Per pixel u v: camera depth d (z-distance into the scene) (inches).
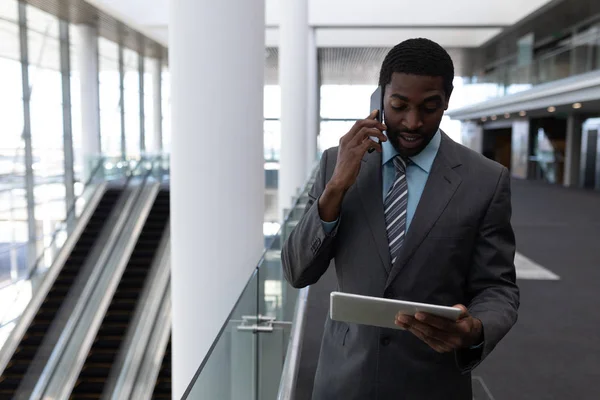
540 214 517.3
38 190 581.9
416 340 55.6
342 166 52.9
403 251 53.7
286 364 135.6
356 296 44.5
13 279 534.3
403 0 718.5
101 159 704.4
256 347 119.2
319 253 55.9
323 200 54.1
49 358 463.2
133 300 542.0
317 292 238.8
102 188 703.1
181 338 146.4
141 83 954.1
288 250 58.5
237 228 142.7
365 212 57.1
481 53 932.0
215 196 140.8
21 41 559.2
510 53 926.4
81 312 499.8
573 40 611.8
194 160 140.2
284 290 186.7
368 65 1136.8
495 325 48.5
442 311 43.0
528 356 178.4
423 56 49.5
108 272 550.0
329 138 1515.7
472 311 52.1
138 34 732.7
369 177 58.1
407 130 52.2
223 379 80.4
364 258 56.0
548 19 692.1
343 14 725.3
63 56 658.8
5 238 522.9
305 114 511.8
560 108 738.8
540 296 251.6
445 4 714.2
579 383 158.1
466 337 45.3
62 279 552.4
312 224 54.9
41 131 596.7
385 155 57.9
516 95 747.4
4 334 510.9
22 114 557.3
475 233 54.6
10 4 541.0
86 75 696.4
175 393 148.5
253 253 145.8
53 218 623.8
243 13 137.8
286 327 166.6
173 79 141.0
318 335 186.9
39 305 515.5
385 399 55.9
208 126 138.8
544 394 150.9
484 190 54.8
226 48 137.1
